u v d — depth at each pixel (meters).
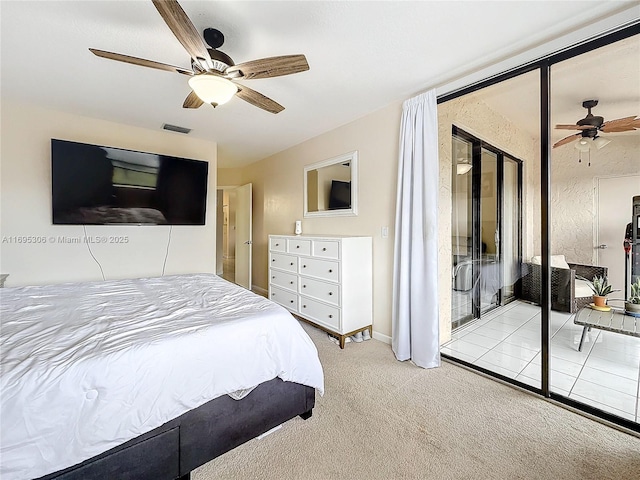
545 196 1.95
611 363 1.95
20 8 1.46
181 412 1.18
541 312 1.96
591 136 1.81
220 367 1.28
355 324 2.74
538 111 1.97
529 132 2.09
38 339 1.20
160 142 3.39
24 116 2.65
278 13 1.50
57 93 2.43
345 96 2.51
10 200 2.61
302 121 3.08
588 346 2.02
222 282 2.41
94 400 1.02
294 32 1.66
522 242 2.27
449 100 2.34
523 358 2.28
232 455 1.40
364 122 2.93
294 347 1.53
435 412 1.73
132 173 3.03
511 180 2.33
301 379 1.55
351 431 1.56
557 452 1.41
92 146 2.80
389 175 2.70
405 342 2.40
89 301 1.79
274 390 1.50
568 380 1.97
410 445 1.46
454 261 2.77
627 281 1.82
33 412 0.93
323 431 1.56
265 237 4.76
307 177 3.74
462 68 2.06
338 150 3.26
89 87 2.32
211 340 1.29
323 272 2.81
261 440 1.50
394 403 1.82
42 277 2.75
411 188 2.41
